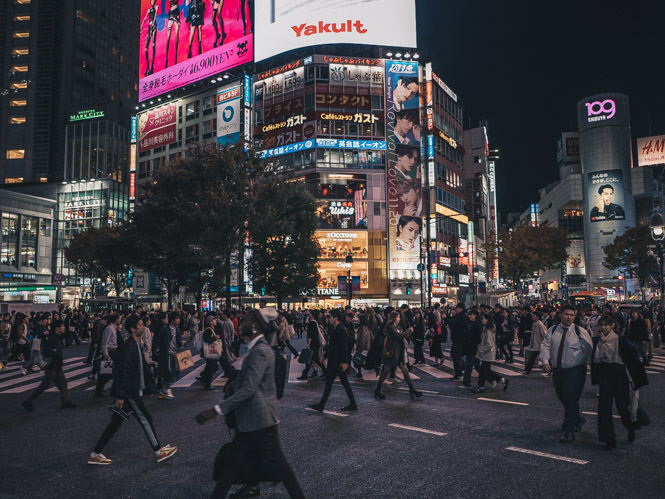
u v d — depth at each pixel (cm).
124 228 3550
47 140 9750
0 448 661
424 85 6512
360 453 612
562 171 14175
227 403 384
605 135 12244
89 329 3186
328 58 6116
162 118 7525
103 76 11019
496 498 463
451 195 7050
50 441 699
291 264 3431
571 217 13238
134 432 747
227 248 2812
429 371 1456
